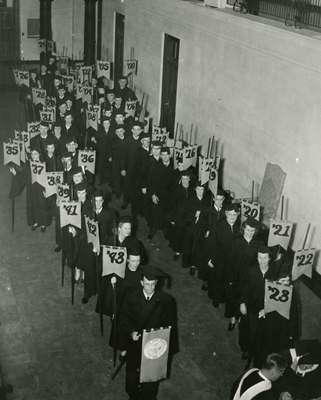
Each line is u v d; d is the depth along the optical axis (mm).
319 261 9742
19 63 24766
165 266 10852
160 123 16859
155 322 7293
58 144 13078
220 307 9664
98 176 14961
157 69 16578
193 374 8047
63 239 9828
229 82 12352
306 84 9680
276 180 10695
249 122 11656
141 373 6977
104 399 7531
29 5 24031
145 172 11914
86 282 9414
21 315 9195
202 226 10125
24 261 10828
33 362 8133
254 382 5664
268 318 7738
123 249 8000
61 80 18375
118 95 17500
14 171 11953
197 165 13852
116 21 20578
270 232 9320
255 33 11055
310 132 9695
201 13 13359
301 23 10641
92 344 8594
